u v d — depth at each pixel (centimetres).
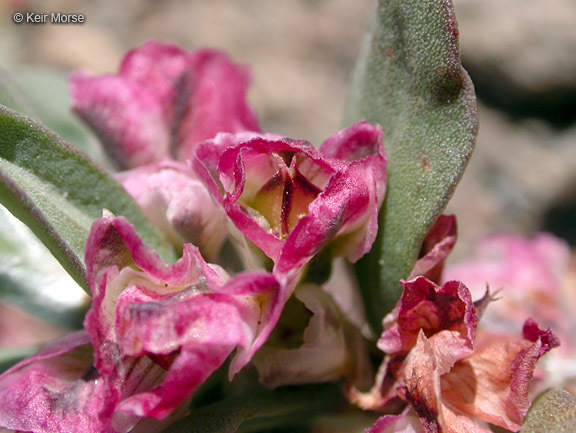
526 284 7
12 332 10
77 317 5
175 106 5
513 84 11
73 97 5
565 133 11
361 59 5
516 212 11
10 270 5
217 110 5
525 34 11
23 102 5
